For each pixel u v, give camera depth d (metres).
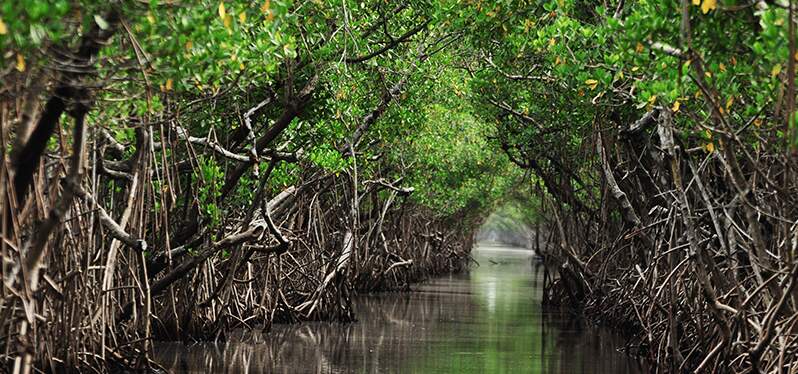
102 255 15.15
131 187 15.24
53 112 10.28
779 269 13.53
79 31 10.29
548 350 21.09
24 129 10.16
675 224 17.52
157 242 18.11
